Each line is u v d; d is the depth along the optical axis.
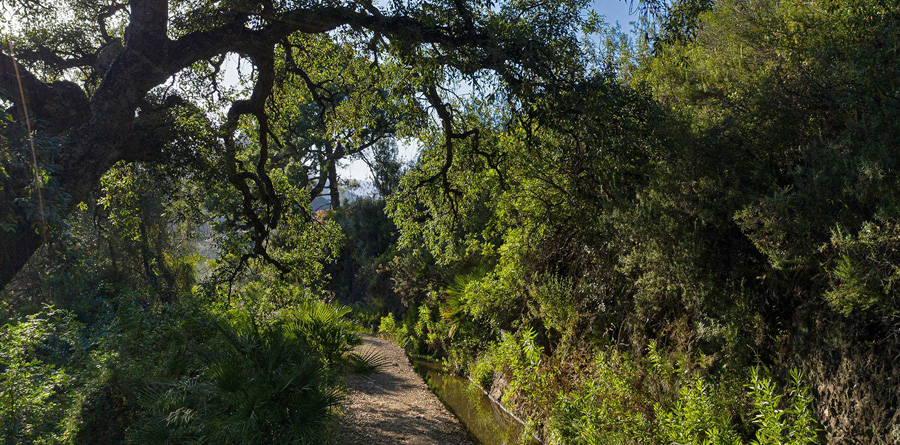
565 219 9.23
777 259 4.58
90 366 5.59
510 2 7.53
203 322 7.32
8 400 4.55
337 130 9.99
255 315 9.61
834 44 4.97
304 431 5.71
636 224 6.29
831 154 4.38
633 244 6.78
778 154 5.36
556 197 9.13
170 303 8.52
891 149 3.98
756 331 4.98
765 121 5.46
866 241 3.78
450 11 6.83
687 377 5.33
